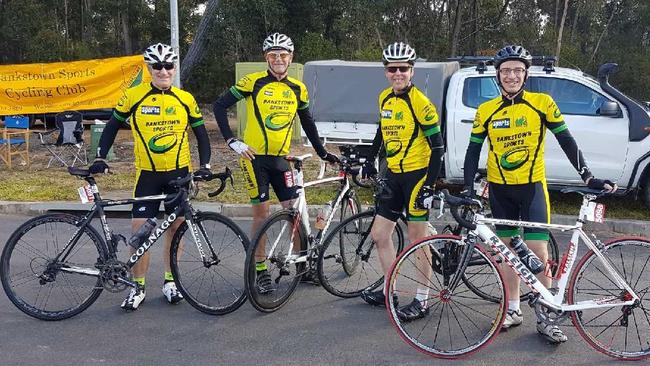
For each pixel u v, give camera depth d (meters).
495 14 26.09
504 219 4.16
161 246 6.35
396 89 4.29
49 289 4.87
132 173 10.49
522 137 4.03
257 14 22.36
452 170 7.89
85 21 34.50
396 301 4.38
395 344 4.05
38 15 31.84
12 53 33.78
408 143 4.29
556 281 4.01
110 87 11.71
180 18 29.39
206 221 4.55
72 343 4.06
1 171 10.80
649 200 7.55
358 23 23.12
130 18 32.91
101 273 4.46
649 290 4.45
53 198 8.67
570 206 7.91
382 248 4.55
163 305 4.76
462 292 4.62
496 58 4.06
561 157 7.49
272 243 4.59
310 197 8.25
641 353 3.82
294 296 4.95
